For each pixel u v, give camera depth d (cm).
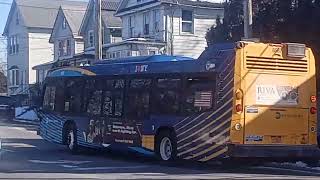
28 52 6600
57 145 2509
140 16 4662
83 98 2114
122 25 4938
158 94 1758
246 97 1526
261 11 2280
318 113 2141
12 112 5272
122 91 1909
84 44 5647
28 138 2912
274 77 1563
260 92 1544
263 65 1552
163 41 4347
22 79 6731
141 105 1820
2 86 7844
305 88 1603
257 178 1413
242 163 1703
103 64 2062
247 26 2008
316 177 1455
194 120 1620
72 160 1898
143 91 1819
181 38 4400
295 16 2161
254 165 1758
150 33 4506
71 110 2180
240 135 1514
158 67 1775
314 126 1608
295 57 1590
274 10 2241
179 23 4397
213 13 4509
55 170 1590
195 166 1723
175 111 1689
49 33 6688
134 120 1841
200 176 1452
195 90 1627
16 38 6869
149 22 4538
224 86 1541
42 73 5919
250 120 1527
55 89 2309
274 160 1591
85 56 4544
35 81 6538
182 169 1636
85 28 5634
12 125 4219
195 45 4447
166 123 1716
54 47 6234
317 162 1647
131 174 1495
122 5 4872
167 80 1733
